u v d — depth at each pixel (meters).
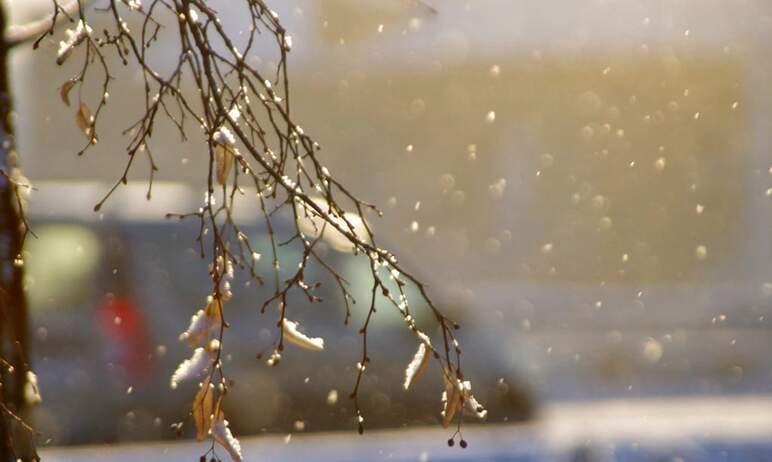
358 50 62.31
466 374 21.55
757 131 61.69
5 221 7.18
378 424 20.83
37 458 6.88
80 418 19.77
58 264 20.41
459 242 65.31
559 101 63.94
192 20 5.96
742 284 61.69
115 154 46.59
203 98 5.94
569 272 64.69
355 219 15.48
